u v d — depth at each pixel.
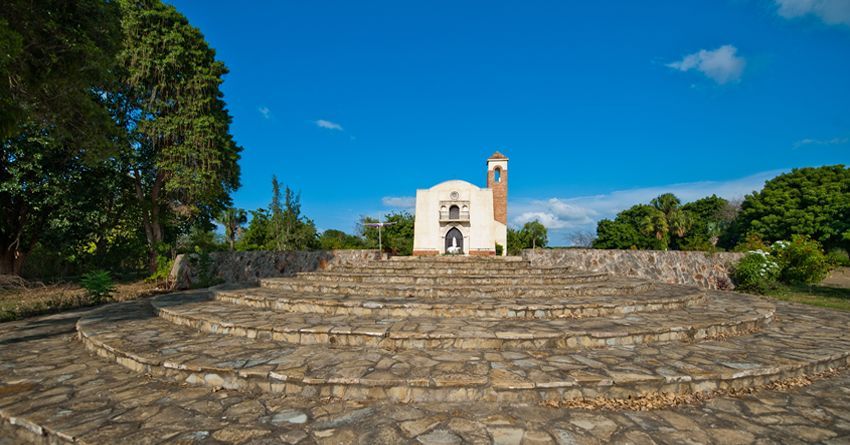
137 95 17.84
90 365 5.46
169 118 18.23
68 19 8.97
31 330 7.82
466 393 4.27
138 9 17.61
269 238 29.19
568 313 7.20
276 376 4.49
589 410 4.05
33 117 9.34
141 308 9.65
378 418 3.87
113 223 19.36
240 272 17.61
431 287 8.90
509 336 5.64
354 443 3.41
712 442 3.46
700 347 5.79
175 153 18.12
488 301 7.90
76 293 12.54
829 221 31.72
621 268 17.14
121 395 4.40
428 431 3.61
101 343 5.94
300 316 7.22
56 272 20.02
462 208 26.70
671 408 4.12
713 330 6.50
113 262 22.50
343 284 9.72
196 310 7.88
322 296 8.56
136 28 17.41
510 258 18.95
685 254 16.44
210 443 3.37
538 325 6.39
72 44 8.79
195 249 22.14
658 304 7.97
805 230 32.38
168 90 18.64
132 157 17.47
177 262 15.88
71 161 15.91
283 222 26.11
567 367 4.76
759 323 7.38
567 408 4.10
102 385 4.70
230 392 4.51
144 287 15.41
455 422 3.78
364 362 4.93
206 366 4.74
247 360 5.00
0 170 15.02
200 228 23.62
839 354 5.46
